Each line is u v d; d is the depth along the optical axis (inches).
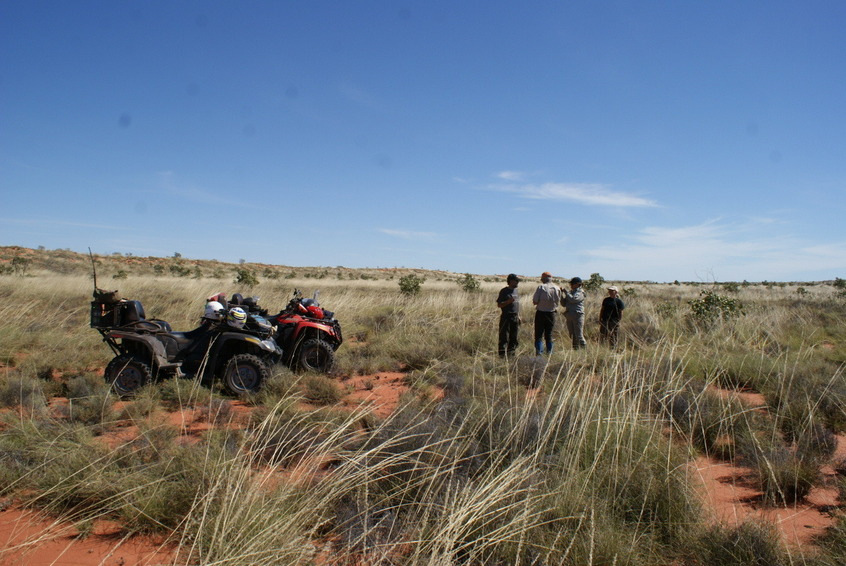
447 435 183.9
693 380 286.8
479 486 146.3
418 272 3270.2
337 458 187.9
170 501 149.7
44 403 247.0
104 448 182.2
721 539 135.0
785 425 231.9
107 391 251.0
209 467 158.2
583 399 201.2
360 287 1236.5
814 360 349.7
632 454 178.9
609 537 133.6
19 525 145.5
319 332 342.0
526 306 623.5
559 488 151.9
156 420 227.6
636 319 544.7
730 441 213.9
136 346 291.4
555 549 128.7
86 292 654.5
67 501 154.9
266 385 279.3
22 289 610.9
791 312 582.9
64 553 132.7
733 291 1088.2
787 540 142.3
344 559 131.8
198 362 298.4
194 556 130.8
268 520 136.0
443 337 440.8
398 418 207.8
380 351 398.9
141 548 136.3
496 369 327.3
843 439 226.1
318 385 279.0
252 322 305.4
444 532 131.7
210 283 822.5
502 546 132.0
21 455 179.0
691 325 488.1
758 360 324.5
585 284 903.7
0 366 330.6
